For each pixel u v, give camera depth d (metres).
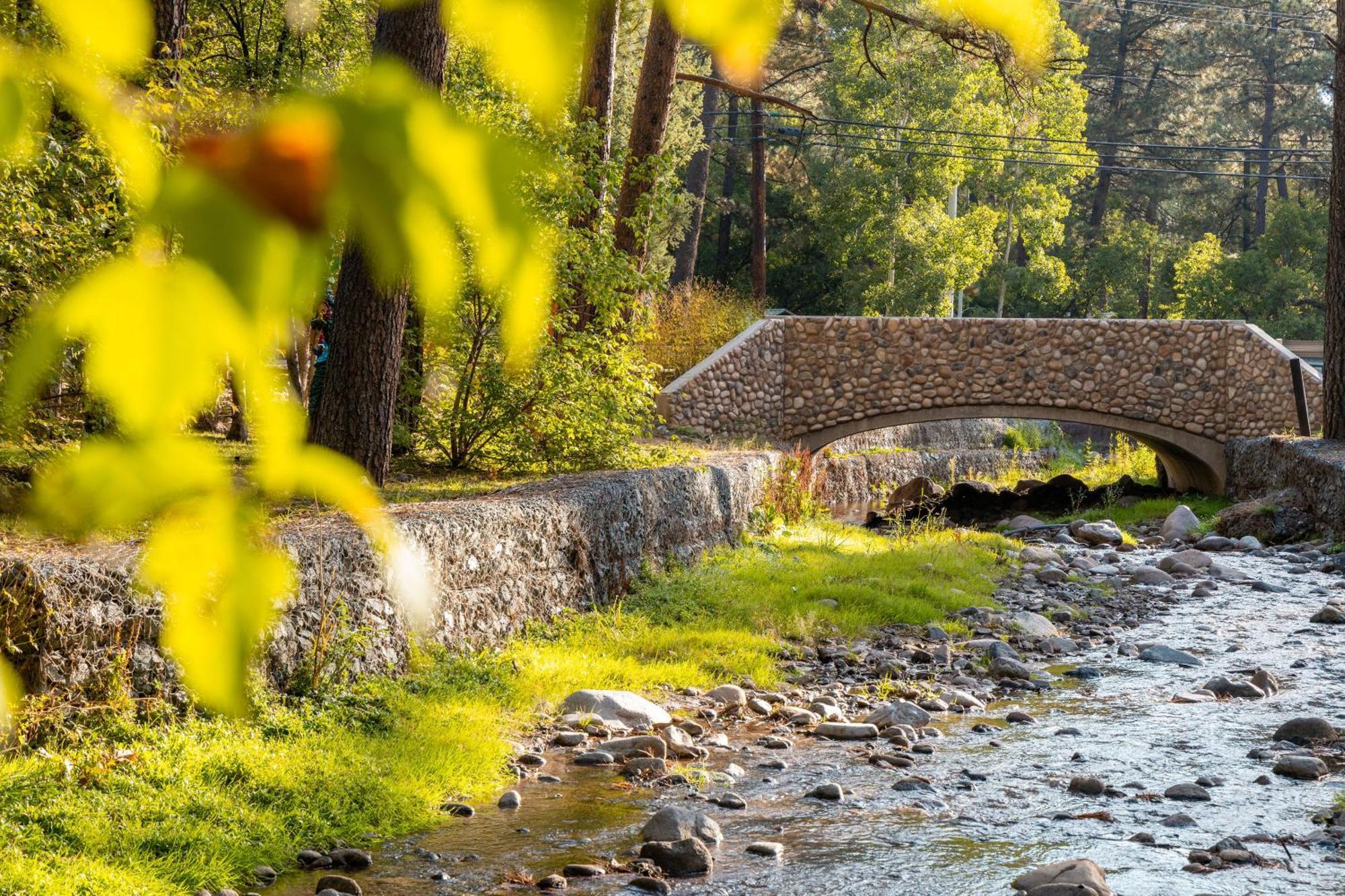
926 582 12.98
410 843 5.77
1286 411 23.80
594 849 5.76
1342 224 19.47
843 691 9.13
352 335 10.61
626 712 7.91
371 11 14.99
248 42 15.68
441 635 7.98
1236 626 12.02
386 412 10.83
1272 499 18.66
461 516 8.34
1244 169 63.19
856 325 25.00
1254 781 7.06
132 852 4.98
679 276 41.25
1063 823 6.32
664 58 17.92
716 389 23.58
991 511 25.12
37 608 5.36
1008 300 52.47
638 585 10.82
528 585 9.15
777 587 11.70
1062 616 12.23
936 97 39.50
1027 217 45.66
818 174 42.00
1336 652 10.74
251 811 5.51
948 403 24.98
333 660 6.96
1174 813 6.48
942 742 7.91
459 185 0.31
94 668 5.61
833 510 25.41
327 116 0.30
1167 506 22.42
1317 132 65.19
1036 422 43.00
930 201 41.66
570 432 13.50
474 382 13.41
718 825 5.98
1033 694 9.34
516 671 8.30
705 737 7.79
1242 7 60.78
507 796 6.37
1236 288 51.72
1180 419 24.56
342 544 7.13
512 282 0.33
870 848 5.93
